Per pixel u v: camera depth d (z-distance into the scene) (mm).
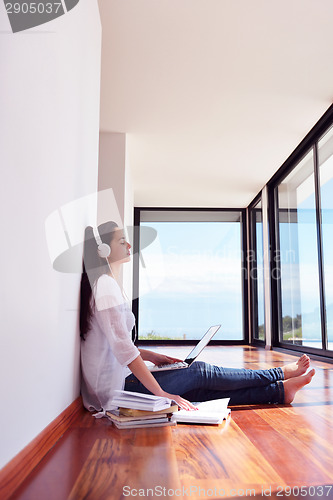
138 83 4281
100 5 3168
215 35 3543
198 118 5051
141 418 1844
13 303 1111
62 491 1132
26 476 1226
